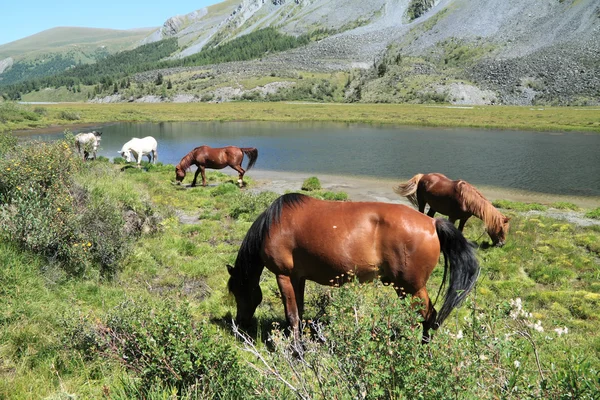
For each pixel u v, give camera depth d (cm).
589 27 16588
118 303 546
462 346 260
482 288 756
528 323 307
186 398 311
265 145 3534
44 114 5809
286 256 488
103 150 3164
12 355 415
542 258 932
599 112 7119
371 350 260
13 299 502
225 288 702
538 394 252
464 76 15125
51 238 636
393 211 462
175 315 377
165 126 5388
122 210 936
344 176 2252
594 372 243
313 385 315
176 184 1784
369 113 7294
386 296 306
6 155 952
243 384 319
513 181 2119
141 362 367
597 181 2102
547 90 12469
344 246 459
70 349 427
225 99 15188
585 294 729
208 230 1048
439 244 458
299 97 14938
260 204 1306
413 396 241
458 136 4075
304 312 589
